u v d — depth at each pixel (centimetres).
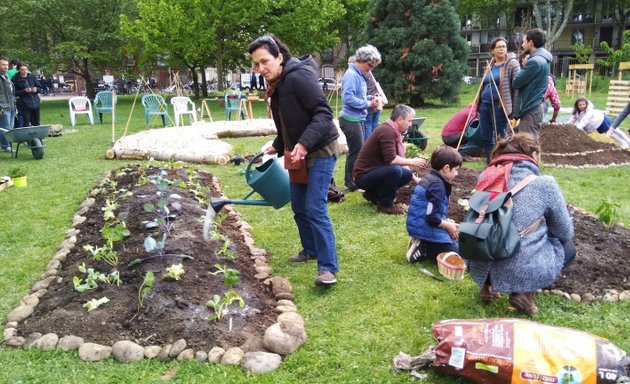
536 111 661
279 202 414
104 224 484
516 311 348
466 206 548
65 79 4969
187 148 866
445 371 274
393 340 314
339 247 466
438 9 1902
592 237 455
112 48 2762
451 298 367
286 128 370
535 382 248
